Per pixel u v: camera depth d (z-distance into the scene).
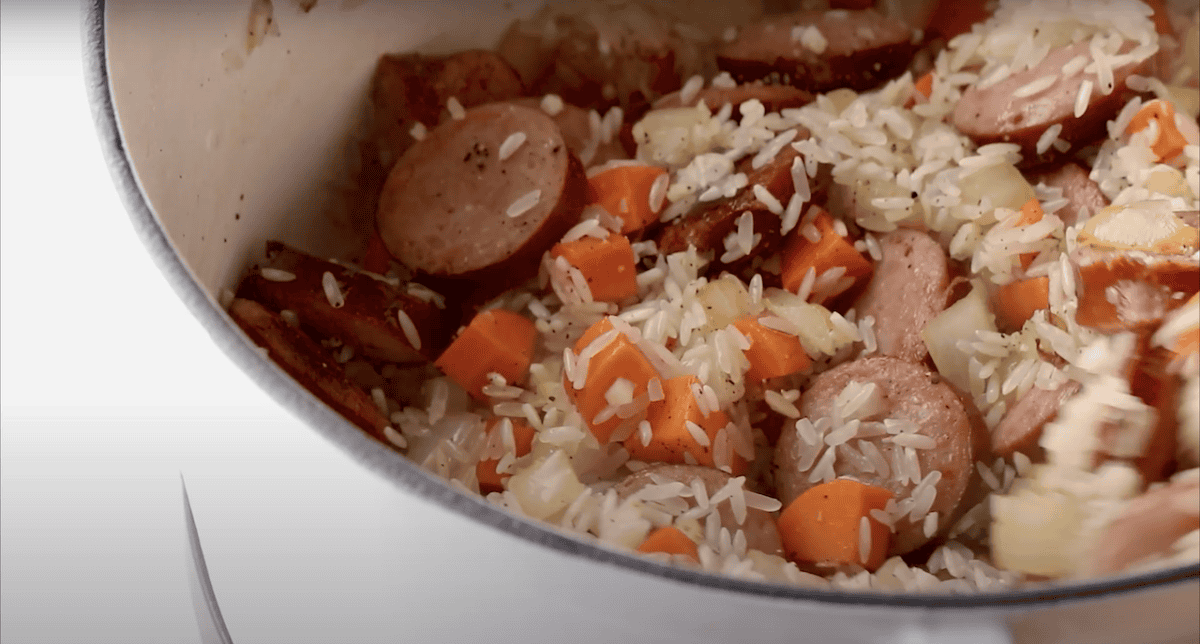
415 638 0.22
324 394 0.25
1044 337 0.26
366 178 0.30
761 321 0.27
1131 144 0.28
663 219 0.29
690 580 0.19
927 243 0.27
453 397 0.27
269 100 0.27
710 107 0.30
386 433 0.26
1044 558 0.23
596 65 0.31
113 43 0.23
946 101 0.30
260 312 0.26
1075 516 0.23
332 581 0.22
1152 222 0.26
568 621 0.20
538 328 0.28
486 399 0.27
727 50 0.31
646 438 0.26
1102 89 0.28
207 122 0.26
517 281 0.28
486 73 0.30
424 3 0.29
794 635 0.19
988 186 0.28
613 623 0.20
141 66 0.24
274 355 0.25
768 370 0.27
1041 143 0.28
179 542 0.28
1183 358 0.24
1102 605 0.19
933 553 0.25
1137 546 0.22
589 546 0.19
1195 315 0.24
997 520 0.24
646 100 0.31
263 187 0.27
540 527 0.19
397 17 0.29
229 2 0.26
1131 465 0.24
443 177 0.29
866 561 0.24
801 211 0.28
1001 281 0.27
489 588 0.20
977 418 0.26
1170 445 0.24
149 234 0.21
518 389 0.27
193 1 0.25
